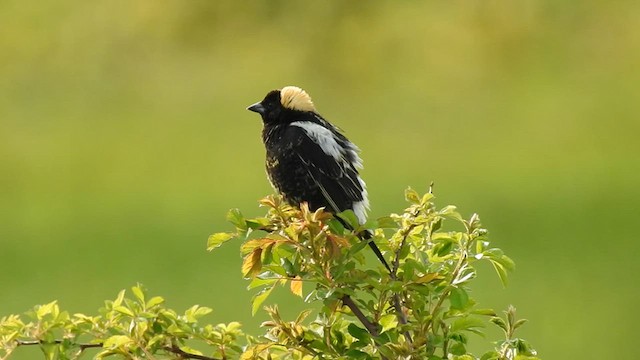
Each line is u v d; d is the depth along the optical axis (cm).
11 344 537
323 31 2569
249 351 537
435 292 521
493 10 2594
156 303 548
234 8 2597
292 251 530
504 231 1716
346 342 554
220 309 1420
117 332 546
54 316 544
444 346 529
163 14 2578
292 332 539
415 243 551
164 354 553
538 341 1380
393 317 549
